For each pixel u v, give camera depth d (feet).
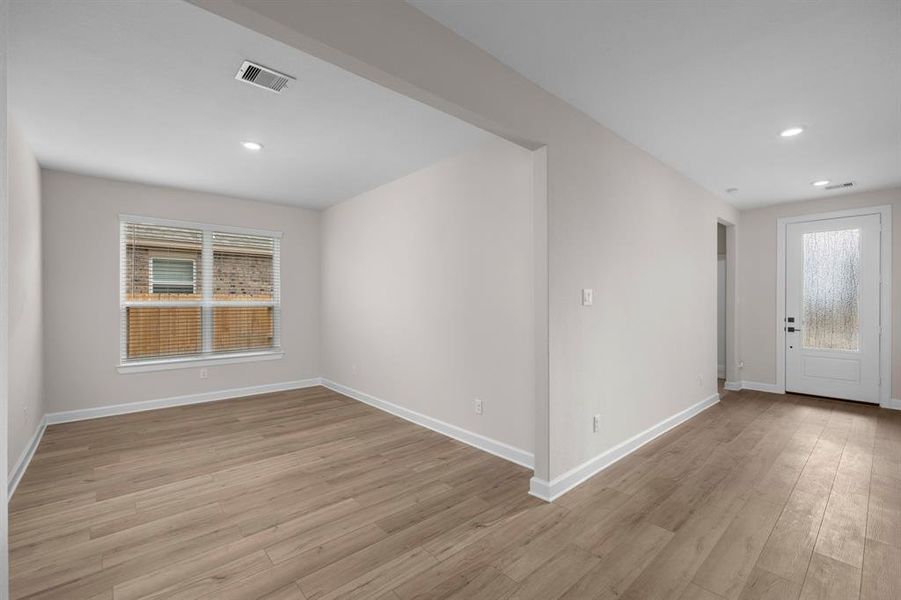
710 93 8.70
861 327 15.81
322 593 5.80
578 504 8.25
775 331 17.71
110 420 13.93
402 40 6.17
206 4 4.66
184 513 7.92
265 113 9.54
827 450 11.05
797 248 17.22
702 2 6.10
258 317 18.07
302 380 19.13
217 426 13.29
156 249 15.69
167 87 8.40
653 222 12.14
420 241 13.50
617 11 6.32
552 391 8.60
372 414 14.67
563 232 8.96
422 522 7.61
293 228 18.90
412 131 10.50
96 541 7.00
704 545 6.85
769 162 12.56
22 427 10.09
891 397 15.16
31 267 11.36
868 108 9.23
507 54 7.43
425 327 13.25
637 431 11.41
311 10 5.26
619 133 10.62
